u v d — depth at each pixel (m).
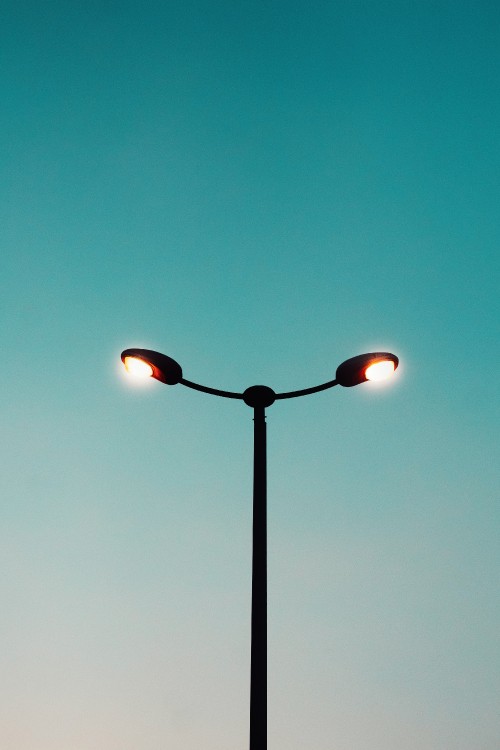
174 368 7.66
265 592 6.43
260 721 5.86
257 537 6.71
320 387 7.74
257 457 7.21
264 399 7.57
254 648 6.16
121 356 7.77
